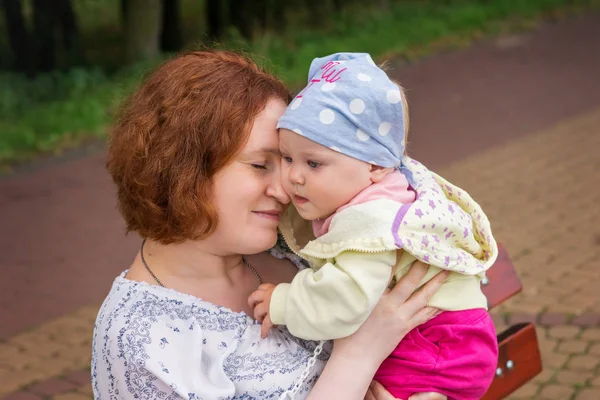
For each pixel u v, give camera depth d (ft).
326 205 6.37
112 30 55.83
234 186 6.26
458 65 40.19
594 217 20.34
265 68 6.85
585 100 32.58
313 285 6.20
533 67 38.78
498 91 34.94
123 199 6.52
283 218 7.11
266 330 6.52
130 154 6.23
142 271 6.73
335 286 6.10
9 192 25.91
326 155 6.20
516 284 9.66
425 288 6.48
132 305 6.29
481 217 6.99
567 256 18.16
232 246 6.48
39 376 14.97
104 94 35.32
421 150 27.73
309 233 7.30
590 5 52.24
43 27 42.80
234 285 7.02
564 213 20.79
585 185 22.75
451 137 28.99
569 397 13.00
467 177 24.41
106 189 25.82
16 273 19.75
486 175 24.44
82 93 35.99
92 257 20.61
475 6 51.26
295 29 47.26
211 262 6.71
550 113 31.14
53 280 19.30
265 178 6.42
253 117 6.22
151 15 41.57
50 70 43.29
